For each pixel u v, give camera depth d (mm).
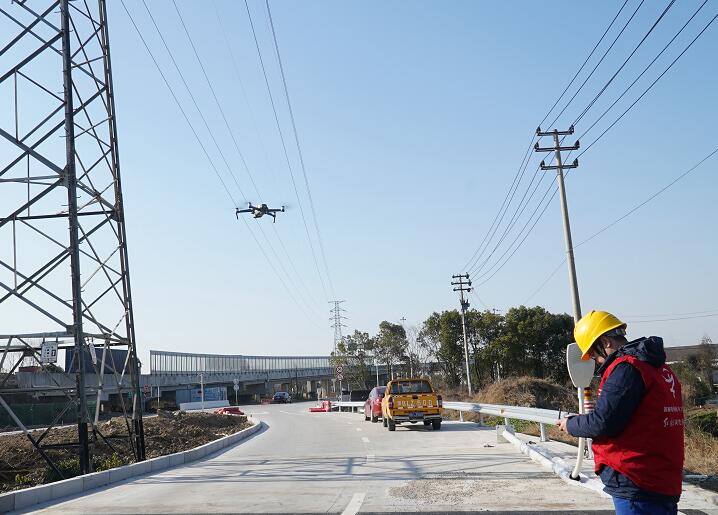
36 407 46062
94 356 17203
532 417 17312
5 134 15430
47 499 11258
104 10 18625
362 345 84875
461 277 61906
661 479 3863
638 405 3900
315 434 25891
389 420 25484
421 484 11234
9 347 15836
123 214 18156
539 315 68812
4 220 15500
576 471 10047
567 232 34812
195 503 10234
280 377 107750
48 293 15453
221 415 41344
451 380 73750
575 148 35656
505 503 9148
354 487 11258
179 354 81062
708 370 71750
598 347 4426
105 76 18453
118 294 17922
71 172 15547
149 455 20453
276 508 9508
